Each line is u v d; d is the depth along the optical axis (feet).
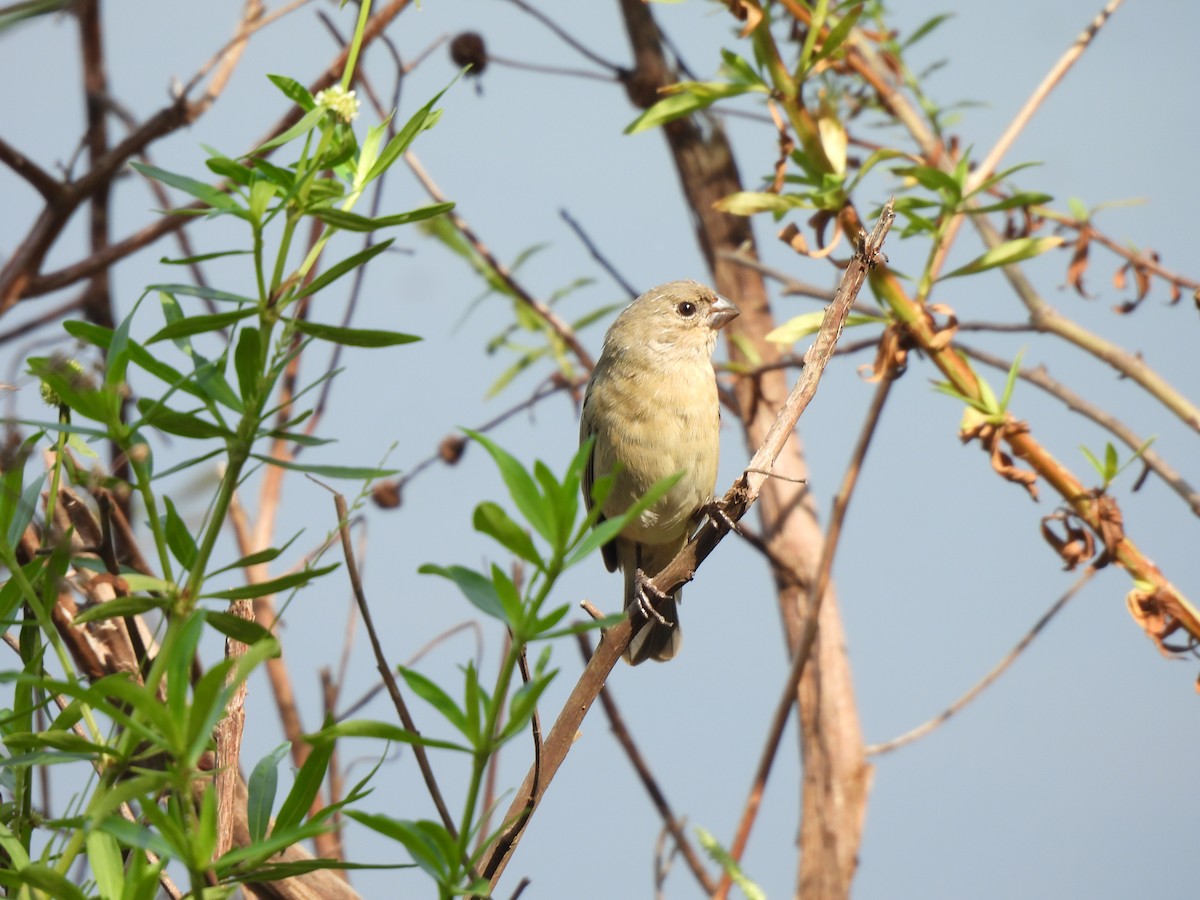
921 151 30.96
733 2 27.12
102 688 11.23
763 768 25.17
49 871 11.93
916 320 26.84
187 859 11.48
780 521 30.66
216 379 12.94
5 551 13.91
